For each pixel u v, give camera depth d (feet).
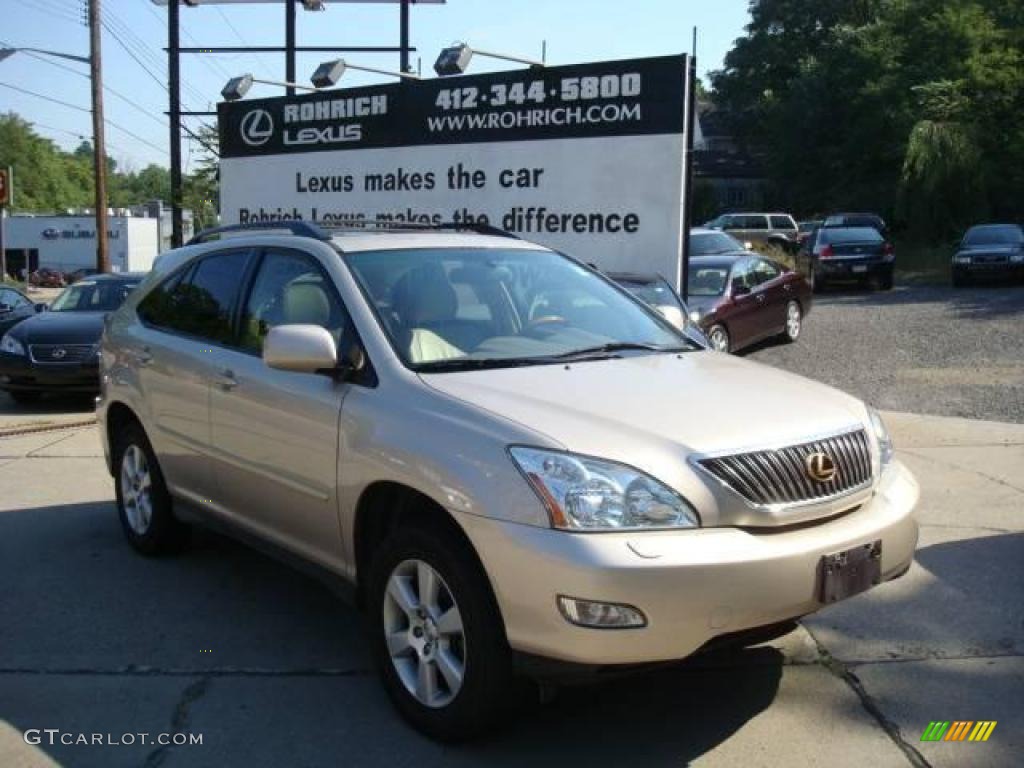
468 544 12.00
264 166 46.42
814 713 13.25
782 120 154.81
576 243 35.55
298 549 15.19
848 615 16.38
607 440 11.56
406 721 12.99
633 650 10.84
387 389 13.47
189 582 18.45
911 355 45.55
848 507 12.50
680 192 33.30
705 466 11.50
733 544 11.21
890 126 133.90
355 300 14.71
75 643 15.71
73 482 26.18
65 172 425.69
